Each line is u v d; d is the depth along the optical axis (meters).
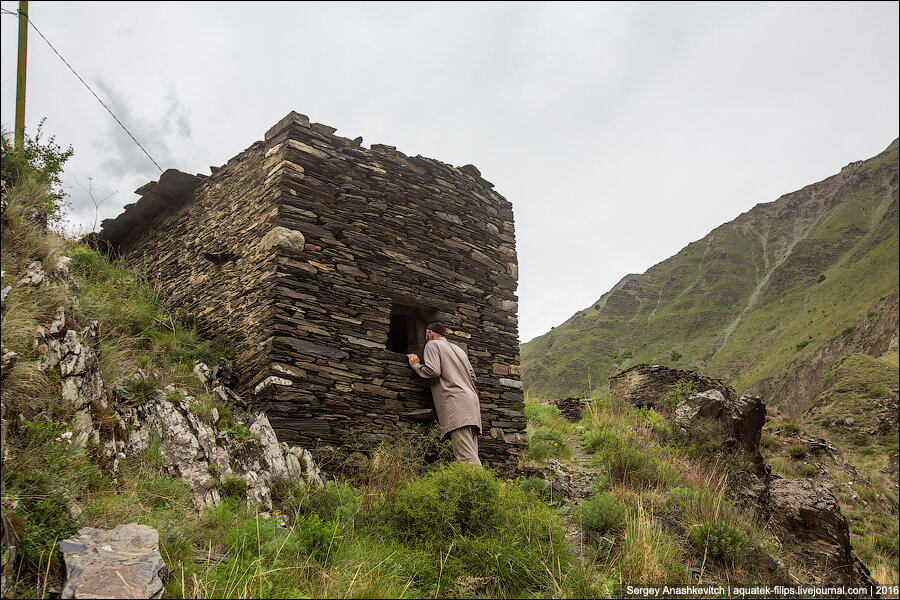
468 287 8.00
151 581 3.10
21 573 3.04
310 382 6.04
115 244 10.20
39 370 3.91
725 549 5.32
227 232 7.47
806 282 109.88
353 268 6.87
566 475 7.48
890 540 12.40
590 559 4.94
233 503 4.45
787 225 161.75
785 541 6.55
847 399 31.92
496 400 7.70
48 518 3.32
